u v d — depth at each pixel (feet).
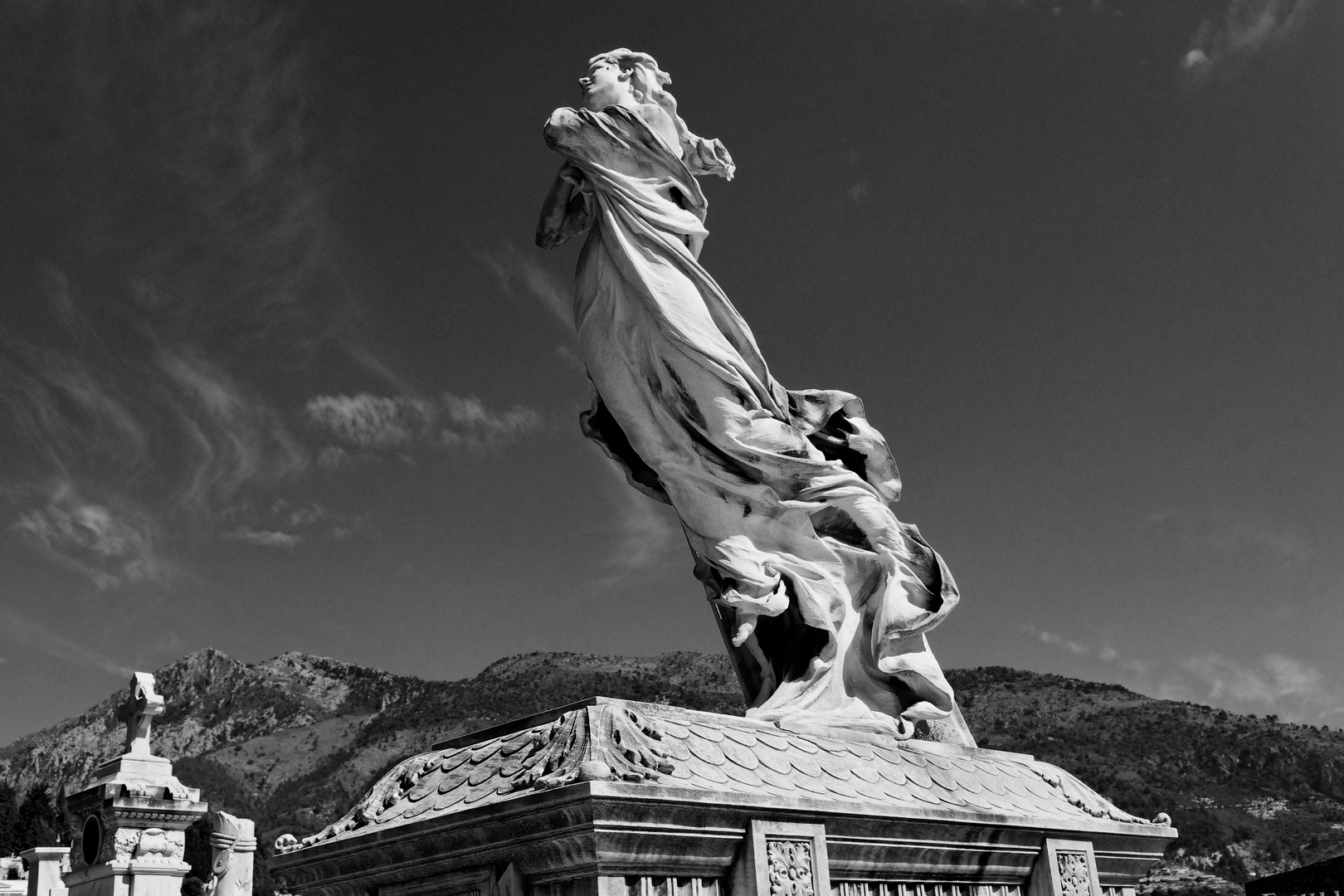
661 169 20.99
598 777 13.17
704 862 14.33
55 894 60.90
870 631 21.08
